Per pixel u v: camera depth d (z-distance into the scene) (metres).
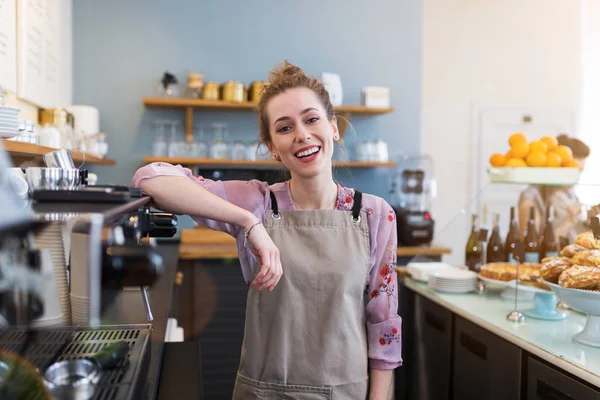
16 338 0.97
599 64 4.72
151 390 1.01
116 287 0.78
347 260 1.39
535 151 2.27
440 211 4.66
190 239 3.74
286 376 1.39
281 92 1.36
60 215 0.68
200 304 3.42
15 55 2.50
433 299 2.38
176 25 4.02
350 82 4.27
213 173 3.92
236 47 4.09
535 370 1.68
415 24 4.33
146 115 3.99
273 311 1.40
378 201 1.47
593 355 1.56
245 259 1.44
